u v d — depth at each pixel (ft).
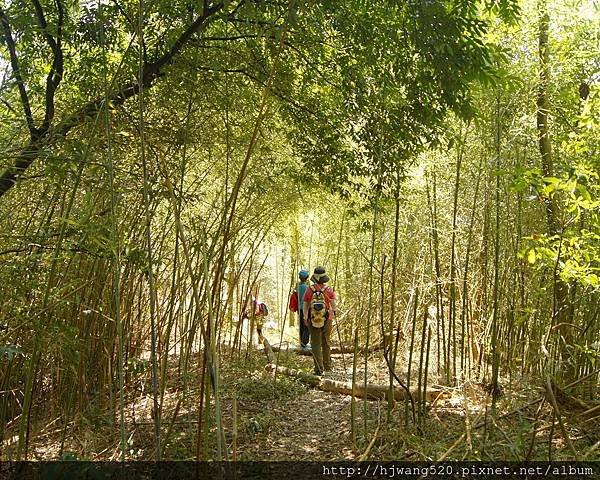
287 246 37.68
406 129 16.31
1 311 11.13
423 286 23.29
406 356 27.71
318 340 25.14
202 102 15.35
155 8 13.69
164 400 19.75
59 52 12.78
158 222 20.89
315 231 39.17
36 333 10.75
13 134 12.66
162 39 14.60
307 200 26.18
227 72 16.07
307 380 23.61
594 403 14.80
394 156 16.35
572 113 16.37
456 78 14.61
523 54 16.62
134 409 17.85
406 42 14.98
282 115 18.35
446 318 24.88
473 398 18.29
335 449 15.19
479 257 22.06
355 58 16.07
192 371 24.67
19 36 12.54
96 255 11.16
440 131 16.79
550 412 15.40
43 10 13.44
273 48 14.88
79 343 12.95
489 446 13.92
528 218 18.66
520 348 19.79
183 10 14.15
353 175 18.33
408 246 27.27
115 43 13.80
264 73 16.46
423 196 23.73
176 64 14.58
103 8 12.96
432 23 13.76
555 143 16.22
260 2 13.78
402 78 15.76
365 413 15.55
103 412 17.63
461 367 20.84
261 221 22.75
